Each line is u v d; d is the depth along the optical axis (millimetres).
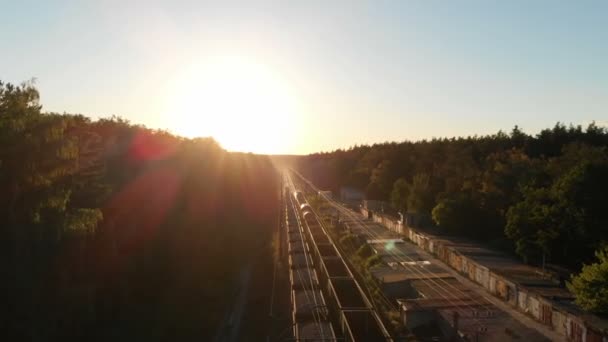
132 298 35688
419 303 37844
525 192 50875
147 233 42781
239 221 74500
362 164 148500
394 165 117750
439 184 81000
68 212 27922
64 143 26359
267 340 34719
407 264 53812
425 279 46062
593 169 44750
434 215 67250
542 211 45594
